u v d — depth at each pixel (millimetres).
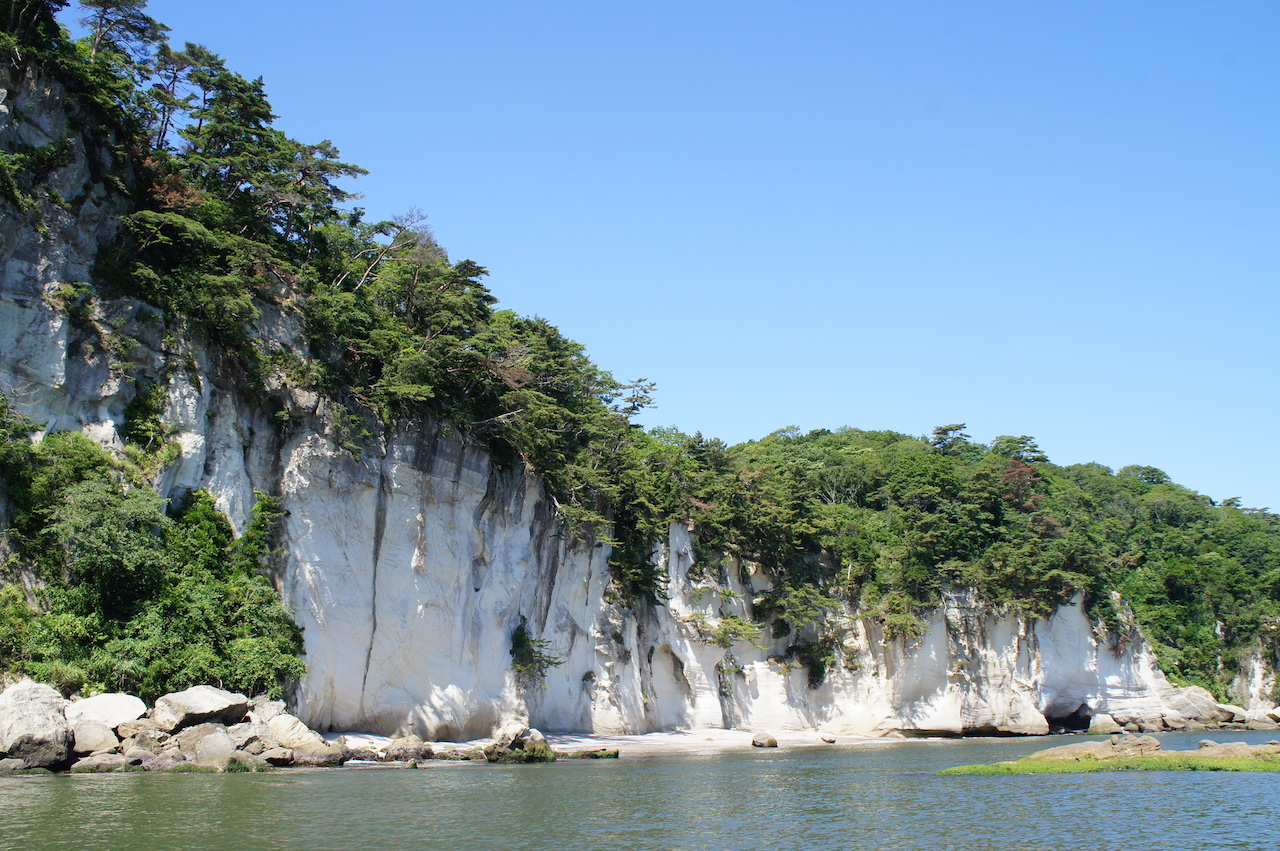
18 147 44469
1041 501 110250
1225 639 113688
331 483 52969
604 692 71062
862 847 29500
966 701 88562
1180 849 29516
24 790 32312
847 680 87312
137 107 53594
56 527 41062
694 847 29016
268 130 59062
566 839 29484
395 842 27641
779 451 127875
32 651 39469
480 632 60938
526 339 70062
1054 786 43469
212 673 43312
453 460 59812
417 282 61812
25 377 43062
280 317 52844
